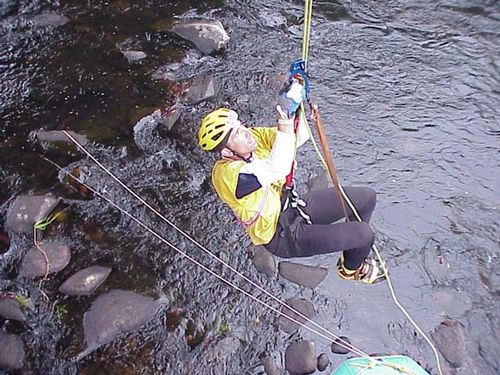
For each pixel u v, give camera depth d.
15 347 3.65
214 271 3.96
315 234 3.18
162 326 3.70
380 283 3.86
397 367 3.12
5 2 6.10
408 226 4.16
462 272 3.91
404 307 3.75
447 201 4.31
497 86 5.18
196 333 3.67
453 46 5.59
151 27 5.83
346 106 5.03
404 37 5.71
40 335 3.70
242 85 5.24
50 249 4.08
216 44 5.58
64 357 3.59
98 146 4.73
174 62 5.45
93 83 5.29
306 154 4.61
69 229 4.22
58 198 4.38
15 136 4.85
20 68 5.48
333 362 3.52
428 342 3.58
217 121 2.82
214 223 4.23
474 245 4.05
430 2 6.07
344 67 5.41
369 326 3.67
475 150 4.66
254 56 5.53
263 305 3.78
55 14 6.00
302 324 3.68
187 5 6.11
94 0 6.14
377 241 4.07
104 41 5.71
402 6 6.05
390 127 4.84
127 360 3.55
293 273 3.91
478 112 4.95
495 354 3.53
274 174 2.85
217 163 3.01
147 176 4.54
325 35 5.75
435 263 3.96
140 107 5.02
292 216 3.20
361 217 3.49
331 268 3.95
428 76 5.30
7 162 4.64
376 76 5.32
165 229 4.21
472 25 5.80
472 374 3.45
